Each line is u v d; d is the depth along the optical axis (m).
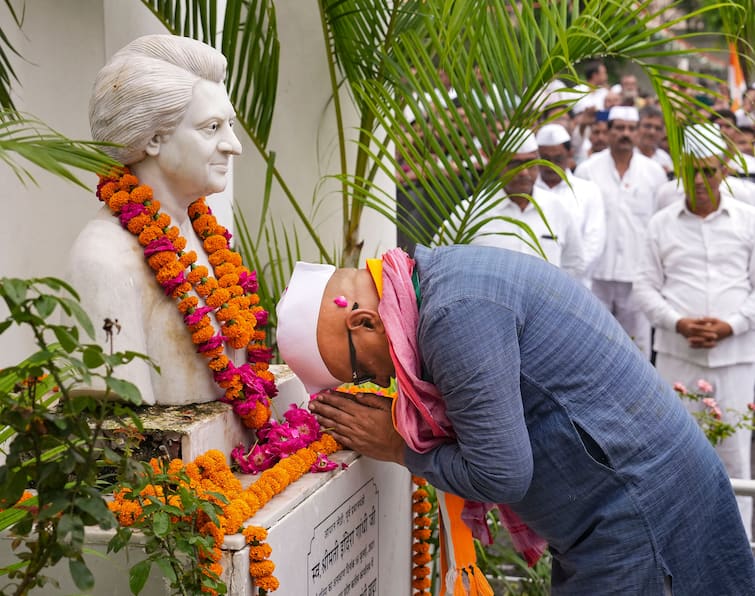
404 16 3.17
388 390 2.87
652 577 1.88
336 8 3.13
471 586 2.08
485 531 2.16
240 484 1.84
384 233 3.84
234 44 2.88
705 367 4.77
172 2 2.70
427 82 2.91
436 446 1.95
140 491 1.64
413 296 1.90
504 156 2.91
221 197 2.68
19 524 1.44
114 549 1.52
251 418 2.08
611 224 5.85
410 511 2.71
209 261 2.13
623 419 1.87
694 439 1.94
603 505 1.89
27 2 2.72
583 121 6.30
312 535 1.96
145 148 1.96
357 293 1.95
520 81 2.87
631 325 5.92
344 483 2.12
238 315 2.05
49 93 2.82
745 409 4.77
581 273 5.14
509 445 1.77
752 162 5.65
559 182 5.37
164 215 1.97
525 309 1.84
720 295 4.78
